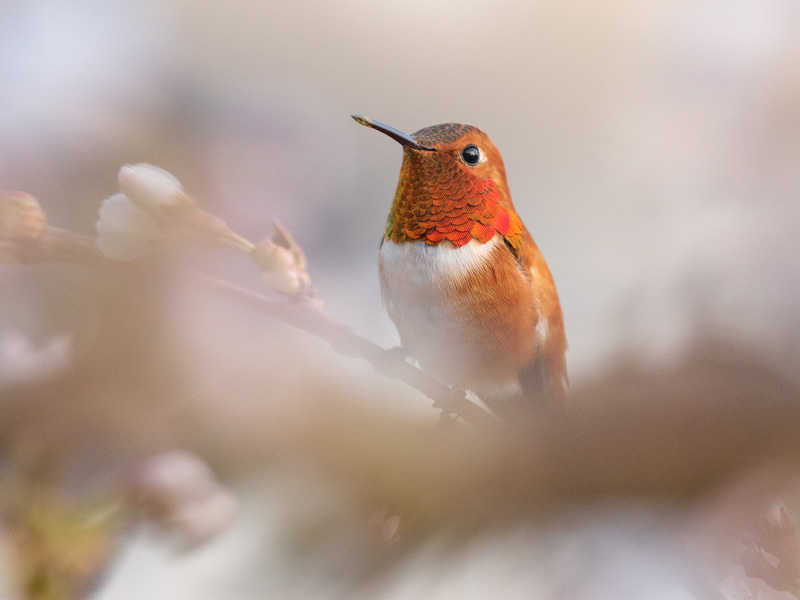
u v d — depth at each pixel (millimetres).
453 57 2082
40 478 1953
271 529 1939
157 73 1986
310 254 2000
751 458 1654
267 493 1939
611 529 1903
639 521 1868
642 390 1757
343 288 2008
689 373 1779
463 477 1781
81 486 1954
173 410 1946
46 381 1950
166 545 1954
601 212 2039
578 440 1705
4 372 1950
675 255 1995
